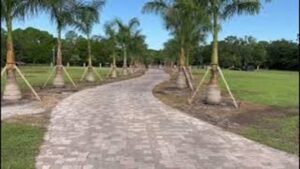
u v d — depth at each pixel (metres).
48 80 27.64
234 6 16.23
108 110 13.62
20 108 13.79
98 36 37.97
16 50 91.44
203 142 9.00
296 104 16.89
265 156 7.91
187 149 8.29
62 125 10.61
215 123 11.67
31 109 13.55
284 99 19.33
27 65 88.38
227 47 104.44
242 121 12.30
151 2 22.58
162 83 31.09
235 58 103.25
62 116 12.10
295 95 21.58
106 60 93.50
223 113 13.92
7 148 7.96
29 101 15.80
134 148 8.27
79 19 26.47
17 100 15.93
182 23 23.33
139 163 7.19
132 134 9.67
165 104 15.85
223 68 104.12
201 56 86.25
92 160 7.31
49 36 101.94
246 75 55.69
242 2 16.08
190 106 15.51
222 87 27.39
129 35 44.31
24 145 8.25
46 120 11.34
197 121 11.82
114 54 43.72
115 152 7.91
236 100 18.16
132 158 7.51
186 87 24.72
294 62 81.50
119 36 43.69
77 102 15.81
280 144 9.04
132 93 20.61
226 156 7.82
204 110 14.51
